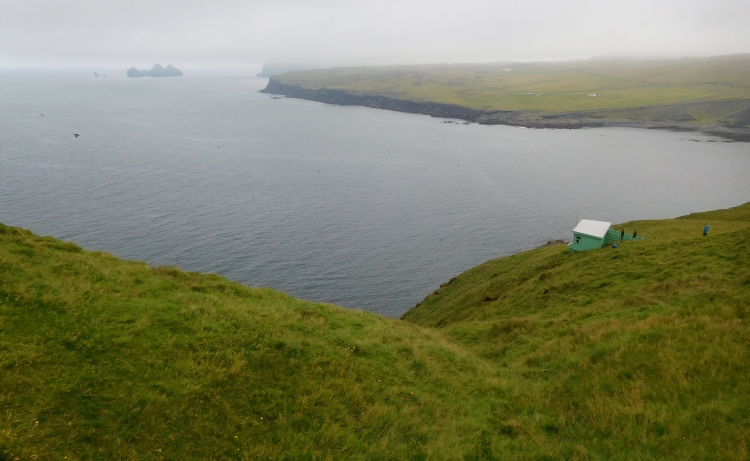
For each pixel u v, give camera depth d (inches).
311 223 4640.8
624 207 5152.6
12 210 4347.9
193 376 572.4
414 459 534.0
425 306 2659.9
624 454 530.6
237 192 5541.3
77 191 5108.3
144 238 3956.7
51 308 629.0
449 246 4220.0
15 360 507.5
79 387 500.1
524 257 2662.4
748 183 5885.8
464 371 863.1
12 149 7042.3
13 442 410.0
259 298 988.6
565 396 729.0
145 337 621.0
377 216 4931.1
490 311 1801.2
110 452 441.4
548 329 1142.3
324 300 3267.7
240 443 501.7
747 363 649.0
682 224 2506.2
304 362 684.1
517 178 6520.7
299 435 534.9
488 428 631.8
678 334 800.9
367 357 784.9
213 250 3858.3
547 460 548.1
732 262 1266.0
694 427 550.3
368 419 597.9
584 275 1649.9
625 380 709.9
